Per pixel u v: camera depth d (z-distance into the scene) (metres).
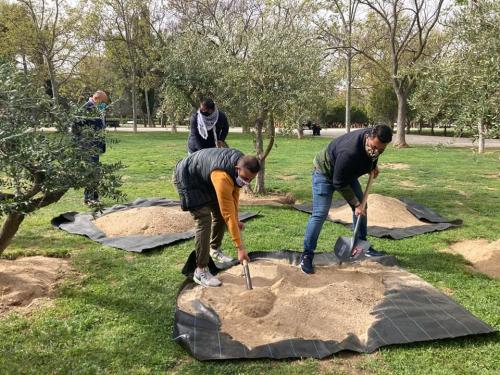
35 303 3.93
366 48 23.27
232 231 4.00
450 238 6.02
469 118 4.56
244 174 3.89
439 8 20.20
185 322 3.58
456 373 3.03
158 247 5.44
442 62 5.16
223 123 6.25
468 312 3.76
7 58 3.75
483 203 8.25
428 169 13.11
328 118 45.31
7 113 3.51
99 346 3.32
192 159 4.16
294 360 3.17
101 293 4.17
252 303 3.78
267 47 7.41
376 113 33.19
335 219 6.86
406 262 5.07
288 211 7.37
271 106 7.59
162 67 9.59
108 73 35.22
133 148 19.16
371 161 4.52
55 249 5.30
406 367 3.09
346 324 3.59
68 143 3.65
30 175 3.61
